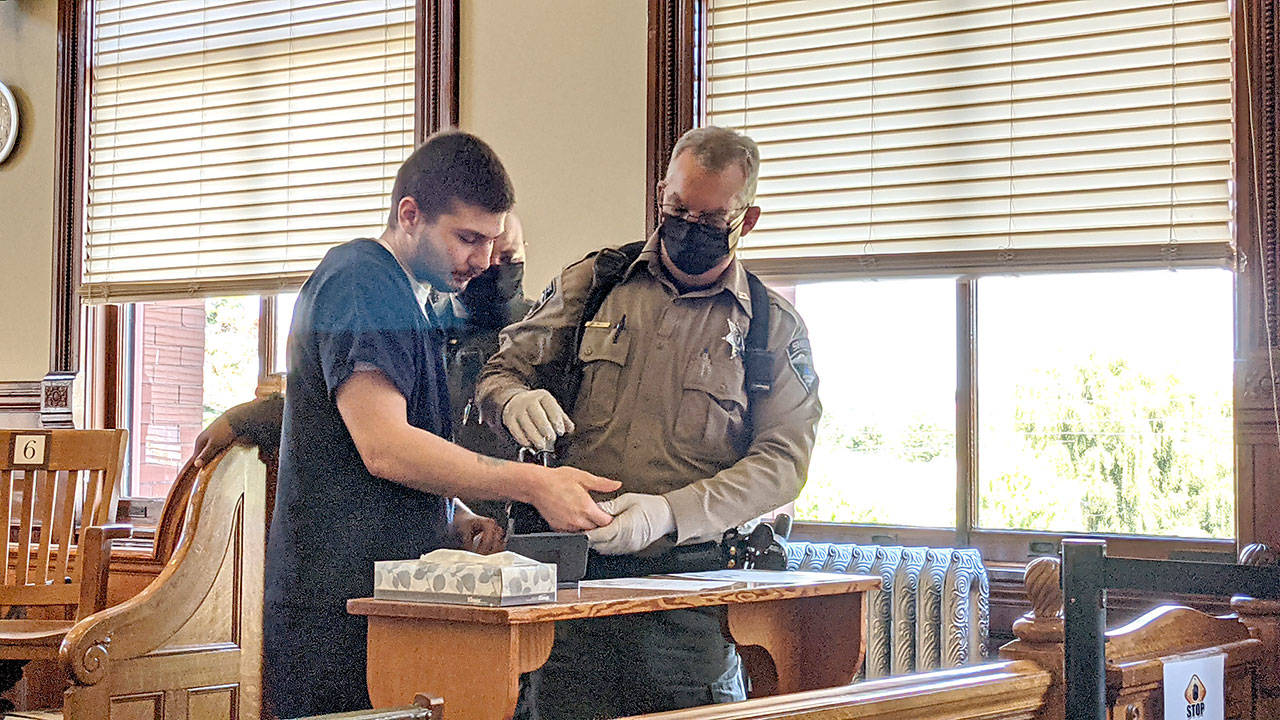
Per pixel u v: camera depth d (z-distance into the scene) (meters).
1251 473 2.98
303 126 4.27
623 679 2.24
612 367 2.41
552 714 2.20
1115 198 3.22
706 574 2.12
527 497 2.06
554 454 2.37
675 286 2.44
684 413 2.40
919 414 3.61
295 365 2.05
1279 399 2.96
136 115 4.54
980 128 3.37
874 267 3.44
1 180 4.62
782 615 2.17
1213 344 3.28
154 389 4.58
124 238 4.52
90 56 4.59
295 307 2.08
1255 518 2.97
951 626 3.17
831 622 2.19
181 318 4.55
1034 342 3.48
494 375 2.36
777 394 2.46
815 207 3.54
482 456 2.07
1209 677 1.98
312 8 4.27
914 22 3.46
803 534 3.69
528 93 3.81
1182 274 3.31
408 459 2.00
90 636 2.03
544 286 3.75
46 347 4.53
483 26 3.88
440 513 2.12
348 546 2.04
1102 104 3.25
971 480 3.52
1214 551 3.20
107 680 2.05
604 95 3.71
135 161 4.52
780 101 3.59
